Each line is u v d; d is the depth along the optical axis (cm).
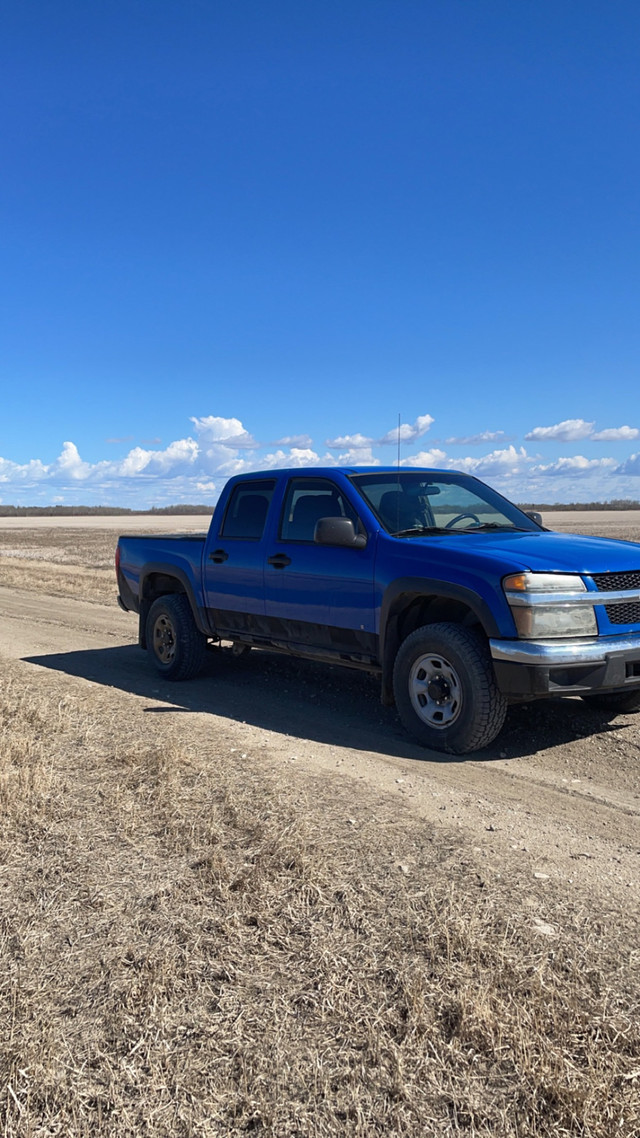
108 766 467
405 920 288
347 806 404
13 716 580
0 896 312
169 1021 236
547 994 245
